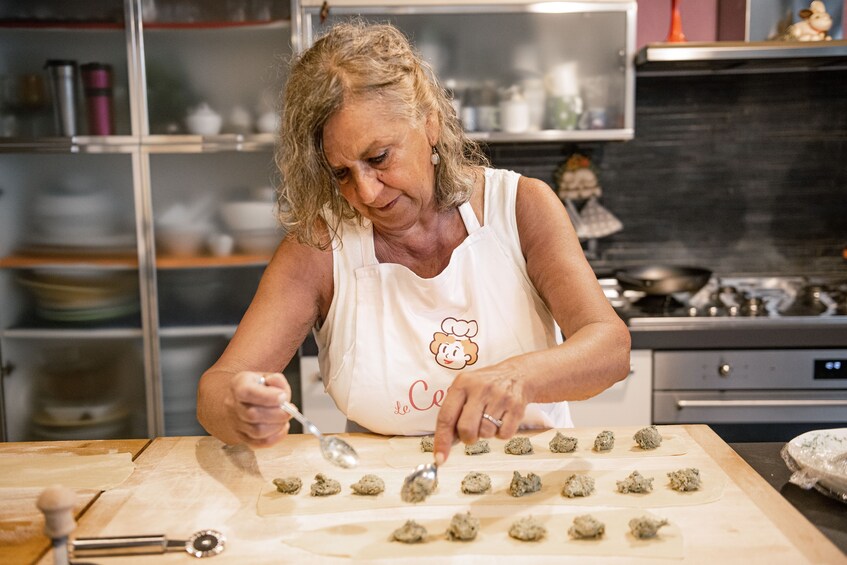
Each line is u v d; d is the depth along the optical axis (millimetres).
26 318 2705
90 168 2650
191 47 2641
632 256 3053
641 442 1228
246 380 1028
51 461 1225
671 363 2461
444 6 2600
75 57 2619
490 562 896
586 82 2707
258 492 1098
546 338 1326
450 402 1003
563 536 955
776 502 1023
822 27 2668
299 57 1146
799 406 2449
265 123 2666
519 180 1346
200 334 2689
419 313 1320
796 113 2961
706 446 1228
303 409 2545
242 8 2623
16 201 2662
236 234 2695
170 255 2686
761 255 3043
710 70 2910
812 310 2561
